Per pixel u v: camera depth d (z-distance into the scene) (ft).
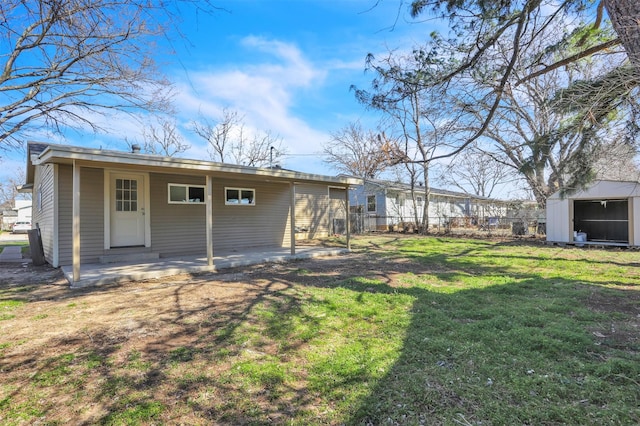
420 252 32.45
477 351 9.61
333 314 13.33
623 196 34.06
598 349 9.60
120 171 26.68
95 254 25.34
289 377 8.41
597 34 17.15
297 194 45.91
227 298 15.92
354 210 69.77
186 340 10.85
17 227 93.56
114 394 7.67
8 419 6.78
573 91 16.83
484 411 6.78
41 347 10.33
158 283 19.58
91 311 14.06
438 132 24.27
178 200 29.89
